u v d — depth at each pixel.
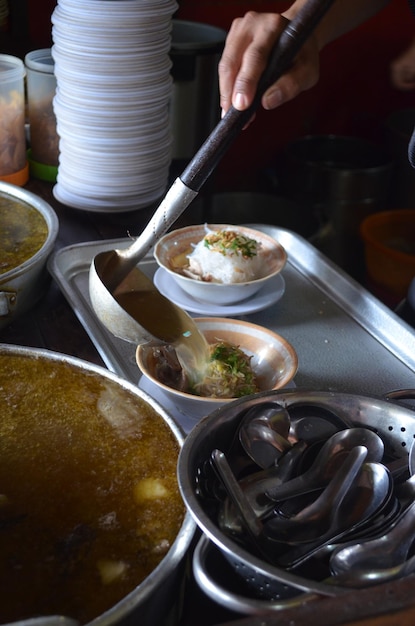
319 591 0.53
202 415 0.77
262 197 1.53
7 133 1.17
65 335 0.90
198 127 1.32
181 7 1.62
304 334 0.95
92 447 0.69
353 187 1.65
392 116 1.84
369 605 0.51
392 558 0.57
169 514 0.64
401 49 1.89
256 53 0.77
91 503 0.65
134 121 1.11
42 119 1.20
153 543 0.62
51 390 0.73
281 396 0.67
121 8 1.02
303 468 0.66
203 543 0.57
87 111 1.09
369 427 0.68
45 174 1.24
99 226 1.14
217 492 0.63
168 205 0.73
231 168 1.89
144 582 0.55
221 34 1.36
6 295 0.86
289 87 0.91
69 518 0.63
